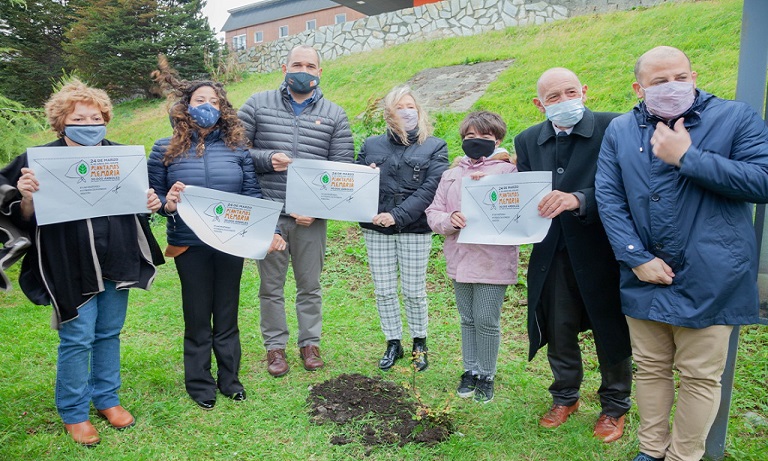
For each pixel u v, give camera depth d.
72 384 3.04
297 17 39.19
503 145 7.16
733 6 9.89
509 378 3.92
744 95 2.75
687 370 2.61
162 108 18.16
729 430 3.19
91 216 2.96
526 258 5.80
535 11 13.16
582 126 3.08
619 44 10.29
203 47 20.38
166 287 6.23
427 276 6.00
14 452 2.95
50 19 21.42
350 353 4.38
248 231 3.51
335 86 13.41
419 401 3.40
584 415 3.41
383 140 4.11
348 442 3.10
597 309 3.07
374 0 22.33
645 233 2.64
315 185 3.88
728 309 2.48
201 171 3.44
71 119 2.92
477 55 12.40
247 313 5.33
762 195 2.35
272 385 3.82
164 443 3.12
